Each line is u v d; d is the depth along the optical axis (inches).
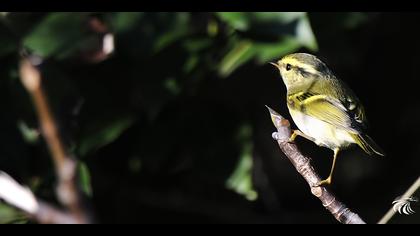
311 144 475.5
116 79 385.1
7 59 376.2
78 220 142.5
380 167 482.0
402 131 479.8
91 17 370.9
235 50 361.7
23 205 142.9
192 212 445.4
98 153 414.6
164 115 392.8
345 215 243.1
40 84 148.3
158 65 371.9
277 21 346.9
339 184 481.1
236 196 450.6
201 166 394.0
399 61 464.1
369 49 458.6
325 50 435.8
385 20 446.9
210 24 376.5
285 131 256.5
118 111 383.2
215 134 393.1
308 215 471.2
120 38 366.3
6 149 388.8
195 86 377.7
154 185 438.0
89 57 374.0
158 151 394.9
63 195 143.9
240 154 390.9
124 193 432.1
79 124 377.1
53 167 392.5
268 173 456.1
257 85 409.1
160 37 368.2
